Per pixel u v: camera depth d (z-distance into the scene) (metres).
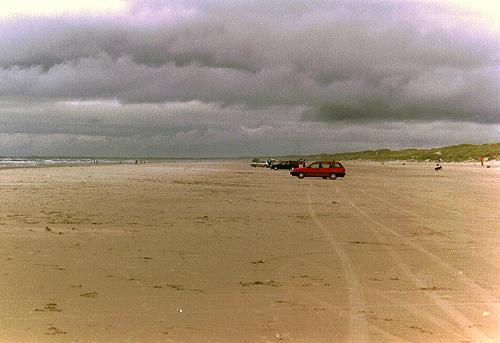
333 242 13.46
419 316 7.17
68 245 12.15
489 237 14.58
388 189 37.25
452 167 111.81
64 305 7.38
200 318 6.93
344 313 7.26
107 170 70.00
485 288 8.78
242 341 6.08
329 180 51.16
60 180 42.19
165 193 29.52
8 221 16.22
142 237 13.63
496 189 37.66
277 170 81.44
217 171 73.56
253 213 20.05
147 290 8.32
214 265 10.38
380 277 9.54
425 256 11.65
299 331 6.46
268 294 8.23
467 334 6.43
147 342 5.99
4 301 7.50
